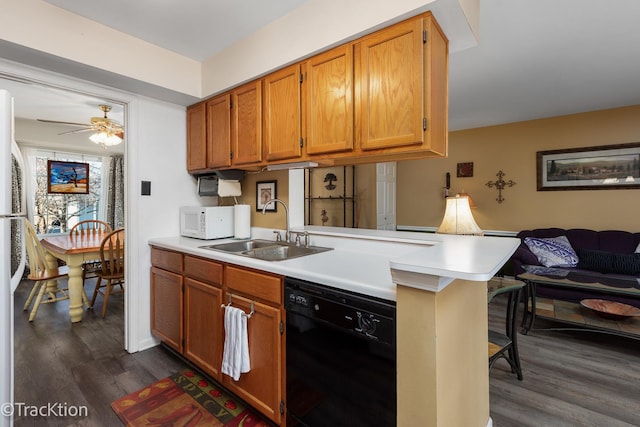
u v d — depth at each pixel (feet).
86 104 11.87
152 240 8.16
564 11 6.50
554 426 5.47
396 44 4.85
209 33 6.84
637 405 6.05
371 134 5.13
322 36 5.59
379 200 16.38
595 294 10.20
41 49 5.65
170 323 7.50
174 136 8.76
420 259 3.50
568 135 13.60
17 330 9.21
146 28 6.61
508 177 15.01
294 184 8.07
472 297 4.48
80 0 5.67
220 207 8.41
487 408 5.19
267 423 5.43
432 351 3.21
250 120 7.09
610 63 8.90
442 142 5.22
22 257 4.93
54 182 16.05
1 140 4.24
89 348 8.14
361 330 3.88
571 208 13.58
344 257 5.84
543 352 8.23
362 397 3.90
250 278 5.42
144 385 6.52
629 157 12.41
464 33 5.24
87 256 10.20
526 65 9.02
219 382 6.14
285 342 4.87
